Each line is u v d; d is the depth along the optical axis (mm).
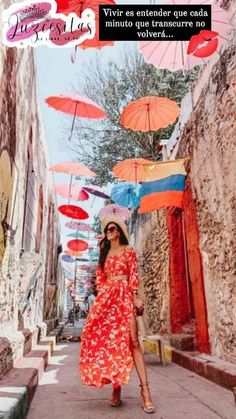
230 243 4574
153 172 6184
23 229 5980
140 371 3311
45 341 7531
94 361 3303
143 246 10906
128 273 3572
